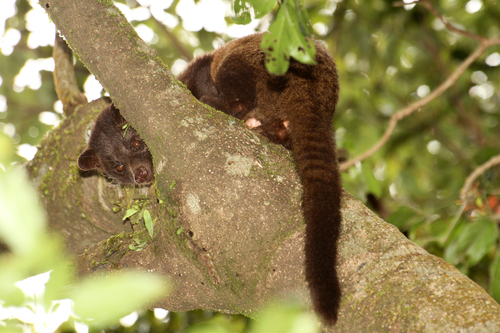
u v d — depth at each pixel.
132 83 5.89
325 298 4.29
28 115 16.47
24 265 2.13
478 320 3.67
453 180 15.24
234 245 5.14
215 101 8.34
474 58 9.57
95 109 9.69
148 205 6.68
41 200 8.99
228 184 5.29
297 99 7.09
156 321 11.30
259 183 5.31
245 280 5.04
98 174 8.78
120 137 9.35
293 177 5.59
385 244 4.59
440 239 8.88
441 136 18.02
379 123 17.62
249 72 8.02
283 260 4.86
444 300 3.93
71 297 2.33
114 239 6.29
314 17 17.70
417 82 18.19
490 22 17.38
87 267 6.24
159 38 17.52
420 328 3.82
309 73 7.28
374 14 16.94
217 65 9.28
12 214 1.84
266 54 4.25
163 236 5.79
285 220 5.10
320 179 5.59
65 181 8.89
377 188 10.97
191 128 5.61
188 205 5.39
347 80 17.42
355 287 4.38
